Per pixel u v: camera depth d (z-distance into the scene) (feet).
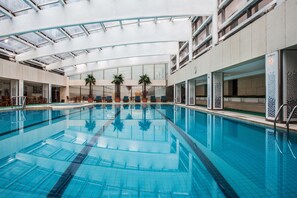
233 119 27.78
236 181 8.91
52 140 17.47
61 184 8.83
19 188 8.51
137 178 9.40
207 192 7.96
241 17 33.17
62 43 55.21
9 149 14.55
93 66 89.97
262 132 18.93
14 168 10.75
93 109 52.06
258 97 35.40
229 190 8.13
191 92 58.54
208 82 41.04
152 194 7.88
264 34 22.89
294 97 20.34
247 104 38.83
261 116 27.76
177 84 77.36
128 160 12.05
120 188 8.45
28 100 65.16
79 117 34.91
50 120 30.96
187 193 7.91
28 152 13.75
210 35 43.75
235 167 10.71
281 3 20.01
